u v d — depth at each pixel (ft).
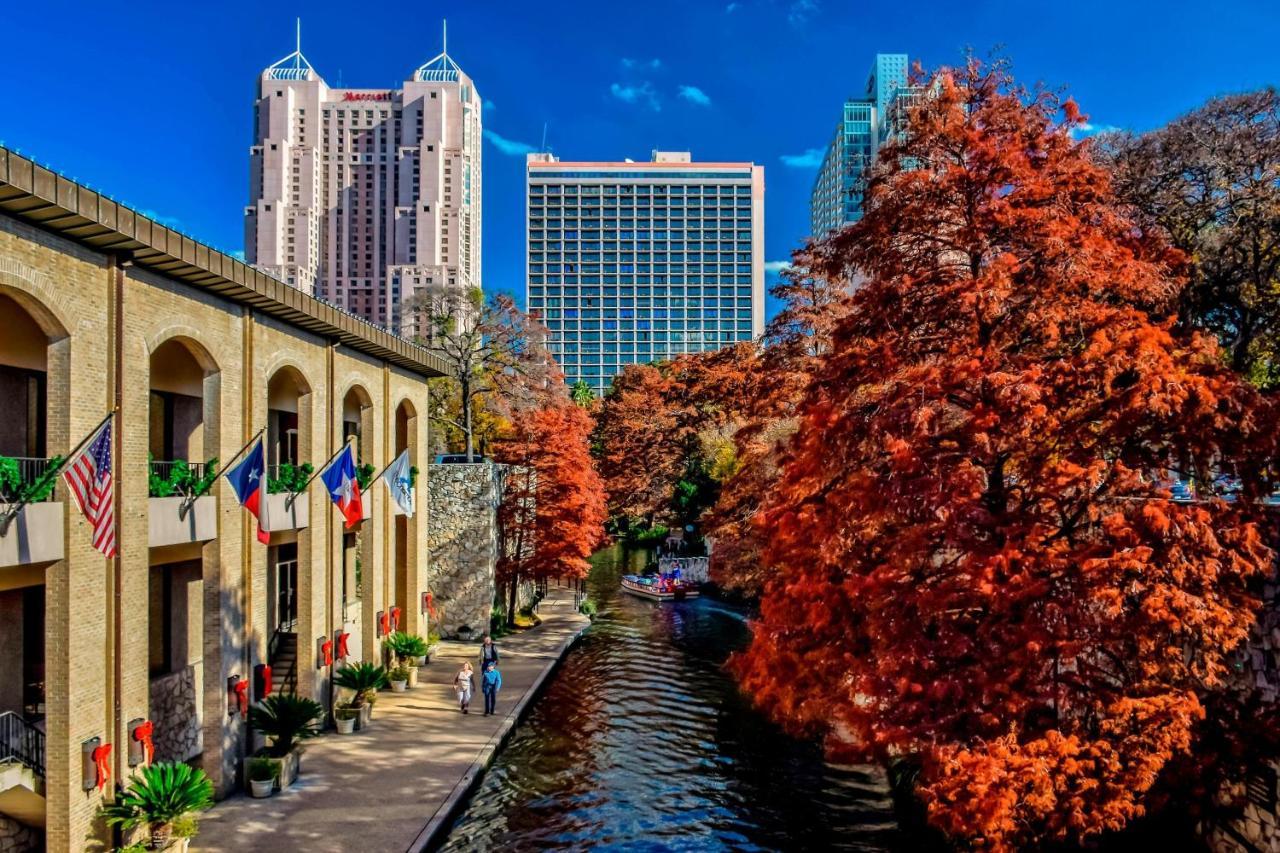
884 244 47.98
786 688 46.57
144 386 50.85
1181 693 37.60
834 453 45.01
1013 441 41.81
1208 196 65.62
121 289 48.16
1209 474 42.60
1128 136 70.74
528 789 66.74
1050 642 37.19
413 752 70.85
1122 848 45.47
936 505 39.68
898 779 66.23
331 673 77.46
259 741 66.49
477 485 121.39
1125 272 40.93
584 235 515.50
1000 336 45.42
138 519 49.83
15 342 48.75
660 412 230.48
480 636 119.65
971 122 46.19
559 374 158.51
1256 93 65.82
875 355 46.37
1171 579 37.01
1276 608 41.16
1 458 40.52
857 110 548.31
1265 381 68.59
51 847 43.70
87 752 44.88
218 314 59.26
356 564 97.60
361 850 51.78
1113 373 38.37
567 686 99.66
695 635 131.23
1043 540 41.19
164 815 46.52
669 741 79.20
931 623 41.52
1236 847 42.47
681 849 56.80
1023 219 42.88
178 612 62.80
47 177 39.47
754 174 517.96
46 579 43.96
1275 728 39.09
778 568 62.28
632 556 232.94
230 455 60.49
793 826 60.49
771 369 99.76
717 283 516.32
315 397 75.36
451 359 157.79
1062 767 35.50
